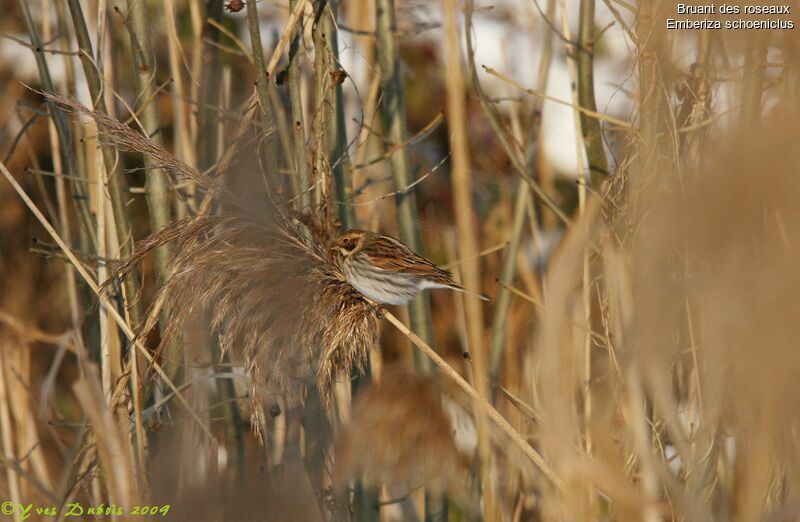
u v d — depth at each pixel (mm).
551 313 5789
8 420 10672
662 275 5828
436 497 9750
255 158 8539
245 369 7930
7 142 14617
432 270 9320
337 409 9664
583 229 5660
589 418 8180
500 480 10156
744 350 5555
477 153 15508
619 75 10758
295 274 7930
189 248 8125
